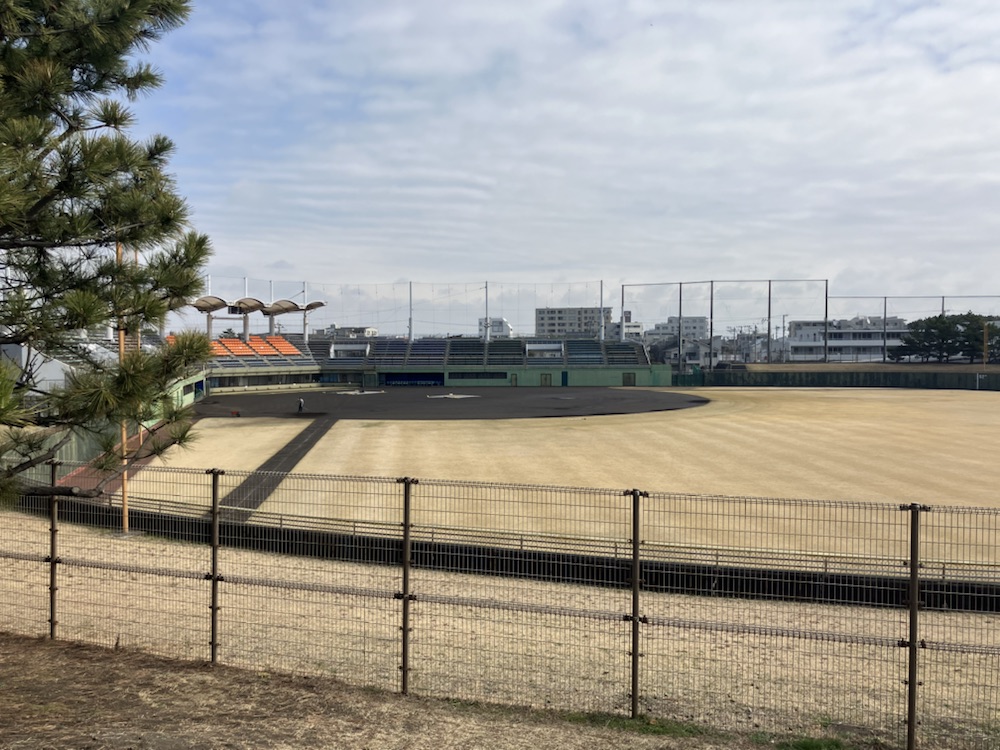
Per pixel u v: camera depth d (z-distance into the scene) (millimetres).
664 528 18641
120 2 8414
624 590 12977
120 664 9227
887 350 131375
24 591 12625
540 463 31344
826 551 16406
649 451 34750
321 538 14719
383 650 10102
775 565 13914
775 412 55781
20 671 8828
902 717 8227
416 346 108438
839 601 11625
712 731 7684
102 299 7793
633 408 59844
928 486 25766
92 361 7973
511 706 8227
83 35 8430
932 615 11953
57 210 7902
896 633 11117
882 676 9461
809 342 158875
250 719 7449
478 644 10383
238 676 8898
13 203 6488
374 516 19719
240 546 15383
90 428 7816
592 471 29203
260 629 10875
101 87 9031
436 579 13367
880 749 7422
